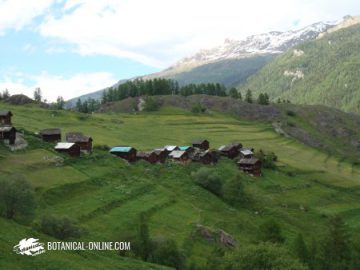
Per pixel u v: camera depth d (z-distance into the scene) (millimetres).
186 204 136625
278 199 172125
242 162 196125
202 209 137750
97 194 125188
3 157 132125
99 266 66000
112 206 119500
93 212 110750
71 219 87875
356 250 105688
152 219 116625
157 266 77875
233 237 121312
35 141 155500
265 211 154250
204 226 118312
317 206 176625
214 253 95562
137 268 73125
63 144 154875
